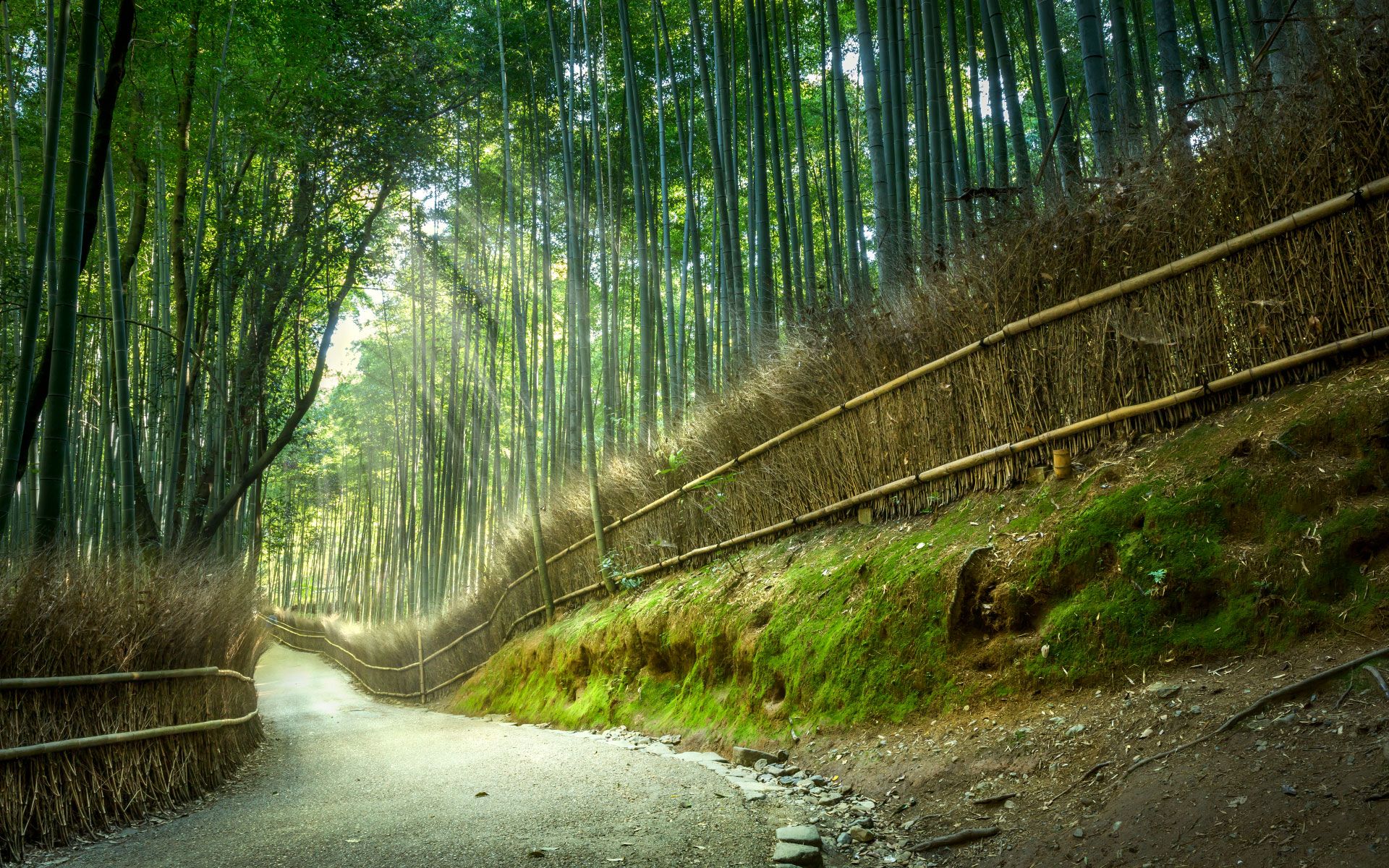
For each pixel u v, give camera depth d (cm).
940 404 460
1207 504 315
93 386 940
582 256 1119
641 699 598
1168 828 229
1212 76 390
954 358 448
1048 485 393
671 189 1297
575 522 886
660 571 722
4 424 763
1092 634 321
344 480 2222
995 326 436
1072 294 406
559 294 1623
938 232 547
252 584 630
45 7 687
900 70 689
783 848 269
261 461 964
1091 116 482
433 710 1159
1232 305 350
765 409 604
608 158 1077
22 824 310
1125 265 390
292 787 423
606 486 834
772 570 535
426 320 1600
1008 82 625
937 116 679
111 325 854
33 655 333
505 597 1058
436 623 1309
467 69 1047
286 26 858
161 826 350
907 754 345
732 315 801
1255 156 346
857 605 426
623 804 333
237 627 530
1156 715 279
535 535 930
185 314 906
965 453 445
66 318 425
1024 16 851
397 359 1884
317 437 1798
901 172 672
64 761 334
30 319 424
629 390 1544
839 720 396
